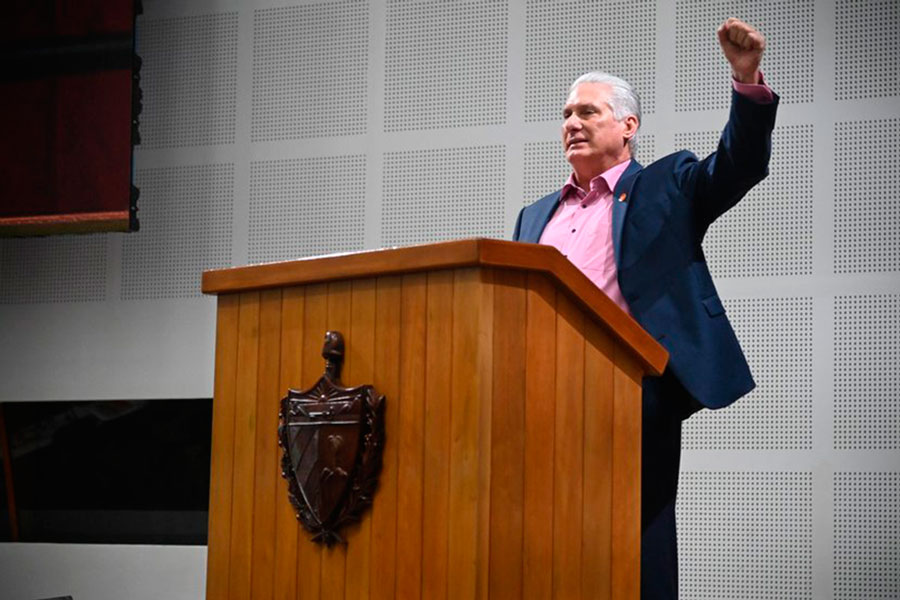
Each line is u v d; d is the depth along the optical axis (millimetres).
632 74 5473
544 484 2096
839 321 5055
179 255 6215
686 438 5164
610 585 2174
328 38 6031
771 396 5090
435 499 2039
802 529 4992
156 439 6148
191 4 6297
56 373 6391
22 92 6180
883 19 5129
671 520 2729
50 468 6305
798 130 5184
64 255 6438
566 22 5609
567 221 3088
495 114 5688
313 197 5980
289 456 2262
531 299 2096
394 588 2082
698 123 5352
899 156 5059
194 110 6246
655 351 2232
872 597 4887
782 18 5262
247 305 2416
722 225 5234
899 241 5023
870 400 4980
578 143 3111
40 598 6219
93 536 6203
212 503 2432
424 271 2096
